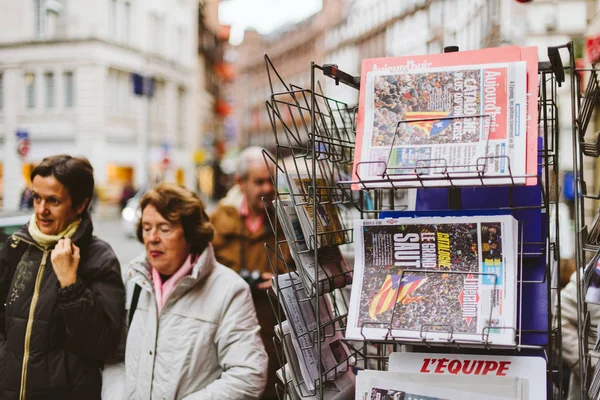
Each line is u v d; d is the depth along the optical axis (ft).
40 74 80.94
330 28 149.59
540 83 5.50
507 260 4.71
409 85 5.05
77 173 7.25
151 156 101.76
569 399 7.18
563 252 15.05
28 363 7.00
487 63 4.96
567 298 7.31
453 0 30.40
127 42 93.15
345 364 5.86
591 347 7.02
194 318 6.91
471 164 4.63
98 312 7.00
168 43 109.29
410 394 4.79
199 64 136.98
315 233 4.92
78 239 7.17
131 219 54.29
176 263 7.04
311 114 4.91
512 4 15.74
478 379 4.71
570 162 25.18
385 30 82.23
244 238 10.64
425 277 4.84
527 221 5.22
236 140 282.97
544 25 21.34
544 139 5.12
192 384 6.82
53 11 80.94
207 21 146.51
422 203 5.69
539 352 4.97
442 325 4.60
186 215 6.98
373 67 5.20
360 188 4.83
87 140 84.33
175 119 112.06
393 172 4.78
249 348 6.88
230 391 6.68
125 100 93.81
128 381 6.97
